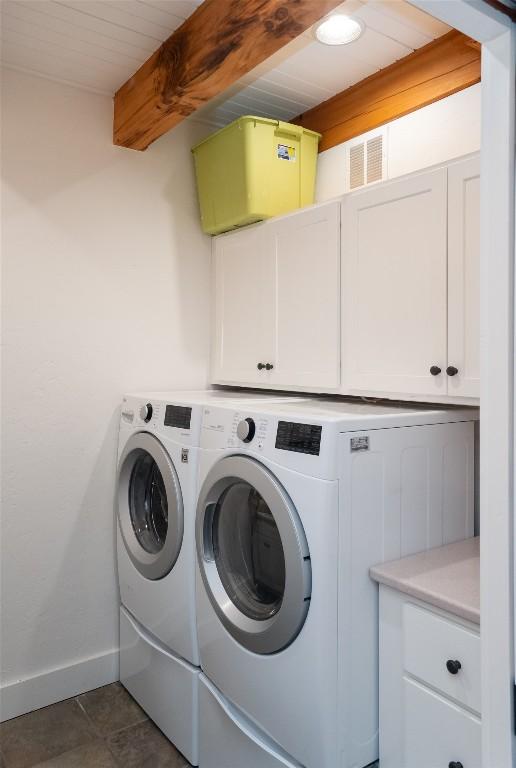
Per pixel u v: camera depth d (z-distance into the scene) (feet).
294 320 7.32
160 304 8.61
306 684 4.62
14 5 5.84
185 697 6.35
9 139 7.23
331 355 6.77
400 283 5.94
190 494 6.21
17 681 7.39
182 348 8.86
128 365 8.31
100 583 8.08
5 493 7.31
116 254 8.16
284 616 4.75
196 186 8.94
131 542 7.55
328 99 8.14
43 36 6.43
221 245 8.79
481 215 3.09
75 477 7.85
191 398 7.30
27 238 7.40
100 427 8.06
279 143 7.70
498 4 2.84
